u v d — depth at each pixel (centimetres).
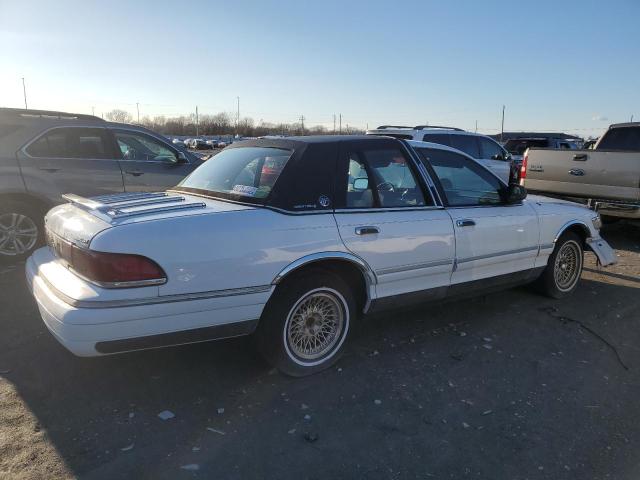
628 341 455
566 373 391
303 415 322
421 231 407
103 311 292
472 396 353
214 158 451
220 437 298
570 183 852
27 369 368
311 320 368
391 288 402
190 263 310
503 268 484
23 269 609
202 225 318
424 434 308
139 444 289
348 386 359
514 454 293
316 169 368
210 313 320
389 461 283
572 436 312
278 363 355
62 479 260
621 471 282
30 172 631
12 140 626
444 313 504
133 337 302
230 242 322
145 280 299
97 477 262
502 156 1191
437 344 432
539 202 529
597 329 479
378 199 394
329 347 379
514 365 400
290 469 274
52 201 648
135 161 717
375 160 402
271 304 347
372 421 319
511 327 475
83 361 381
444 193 441
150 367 376
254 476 267
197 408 326
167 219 315
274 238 337
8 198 627
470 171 474
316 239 352
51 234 371
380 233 383
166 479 263
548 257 535
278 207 347
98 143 689
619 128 996
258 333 353
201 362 385
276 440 297
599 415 336
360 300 400
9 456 275
